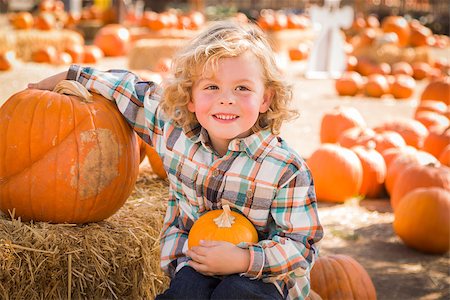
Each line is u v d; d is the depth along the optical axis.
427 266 4.80
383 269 4.69
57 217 3.17
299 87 13.27
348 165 6.09
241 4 28.22
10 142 3.09
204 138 2.83
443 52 18.59
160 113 3.04
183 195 2.95
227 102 2.67
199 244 2.68
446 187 5.55
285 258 2.67
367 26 20.70
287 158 2.78
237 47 2.68
